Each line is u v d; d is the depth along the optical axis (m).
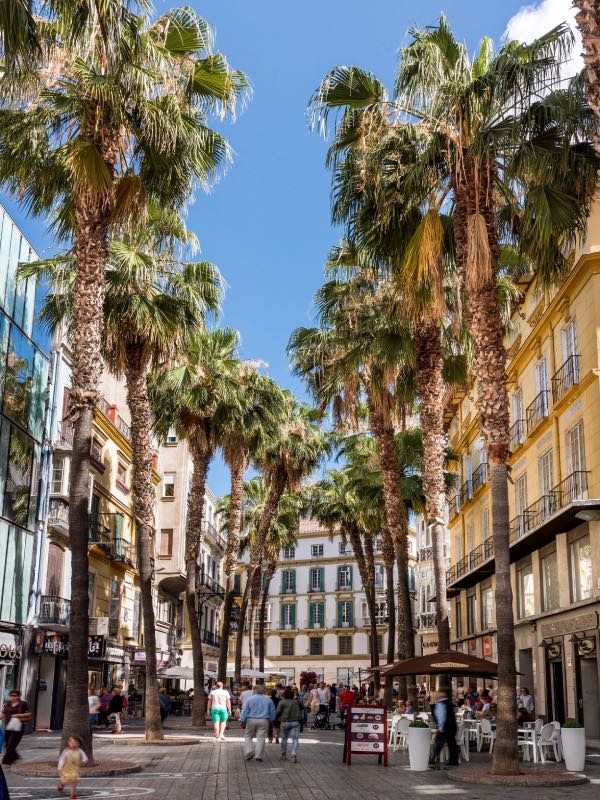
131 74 14.88
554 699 26.62
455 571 43.06
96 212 15.83
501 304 22.95
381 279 21.36
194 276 23.45
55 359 30.27
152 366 22.23
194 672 29.33
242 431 30.80
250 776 14.31
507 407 14.75
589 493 23.72
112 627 37.50
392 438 23.94
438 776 14.47
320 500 48.41
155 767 15.75
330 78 16.28
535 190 14.48
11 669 25.89
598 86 9.73
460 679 44.19
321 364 28.22
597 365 23.58
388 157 16.28
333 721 36.41
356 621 74.62
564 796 11.41
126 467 42.00
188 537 28.59
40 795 11.51
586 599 23.14
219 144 18.05
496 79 13.54
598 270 23.86
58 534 30.25
